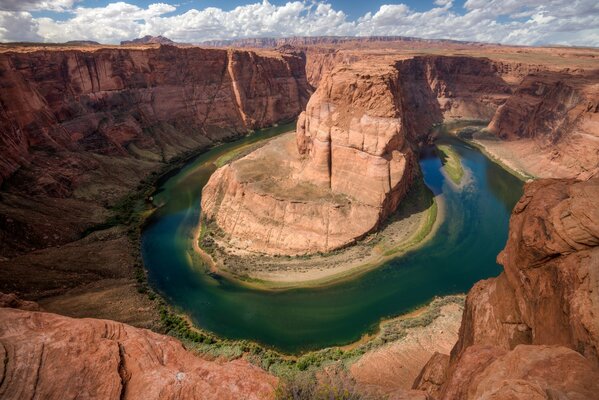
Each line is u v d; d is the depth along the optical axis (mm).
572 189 17672
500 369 12969
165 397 13547
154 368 14945
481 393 12211
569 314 14516
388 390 14047
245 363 16125
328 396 12945
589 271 14750
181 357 16578
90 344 14945
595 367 11359
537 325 16891
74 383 13211
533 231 18781
